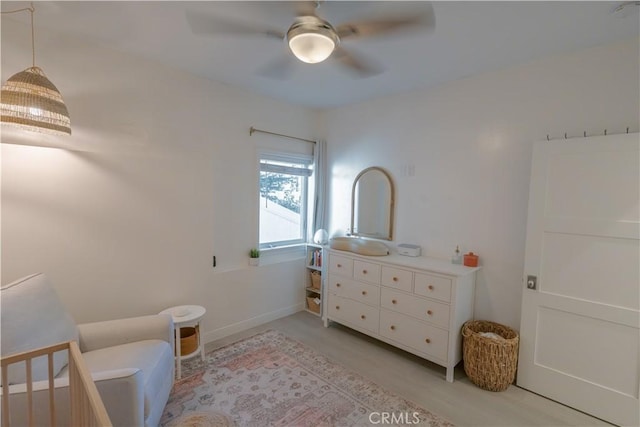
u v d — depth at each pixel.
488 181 2.69
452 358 2.51
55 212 2.20
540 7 1.72
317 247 3.82
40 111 1.78
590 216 2.10
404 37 2.01
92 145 2.33
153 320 2.12
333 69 2.62
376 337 3.02
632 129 2.05
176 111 2.76
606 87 2.14
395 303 2.87
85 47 2.27
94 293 2.38
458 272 2.51
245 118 3.28
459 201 2.87
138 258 2.59
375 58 2.40
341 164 3.87
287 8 1.77
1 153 2.00
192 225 2.91
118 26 2.06
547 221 2.27
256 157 3.40
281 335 3.26
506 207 2.60
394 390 2.37
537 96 2.42
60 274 2.23
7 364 1.25
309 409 2.13
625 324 1.99
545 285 2.29
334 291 3.39
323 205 4.01
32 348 1.54
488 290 2.70
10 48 2.01
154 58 2.55
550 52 2.29
